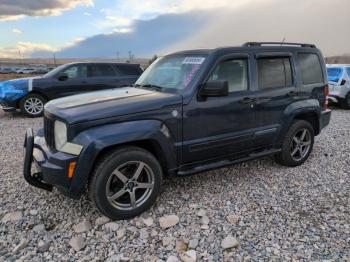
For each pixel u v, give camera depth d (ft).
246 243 10.03
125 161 11.00
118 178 11.09
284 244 9.95
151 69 15.42
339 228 10.82
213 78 12.94
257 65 14.43
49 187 11.86
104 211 10.94
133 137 10.82
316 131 17.71
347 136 23.85
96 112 10.64
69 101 12.10
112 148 10.98
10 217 11.48
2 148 20.49
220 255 9.48
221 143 13.34
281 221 11.29
